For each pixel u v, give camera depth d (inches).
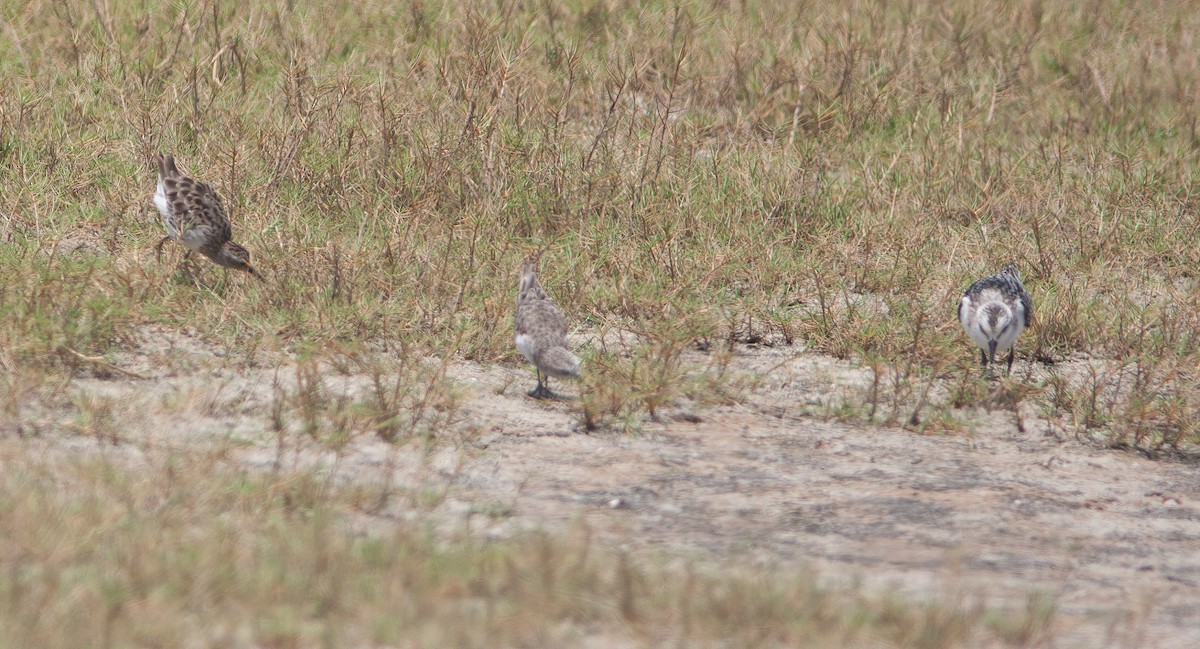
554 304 698.2
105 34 1059.3
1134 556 535.5
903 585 477.7
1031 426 693.9
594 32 1202.0
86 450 553.3
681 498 569.6
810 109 1092.5
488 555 458.0
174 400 611.2
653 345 738.2
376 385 620.1
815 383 725.9
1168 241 930.7
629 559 464.4
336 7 1185.4
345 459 576.4
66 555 432.1
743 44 1181.7
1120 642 435.5
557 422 649.6
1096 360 788.0
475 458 595.2
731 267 848.3
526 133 960.3
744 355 761.0
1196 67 1254.3
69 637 377.4
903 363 751.1
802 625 417.1
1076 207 973.2
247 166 887.7
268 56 1075.9
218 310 720.3
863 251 890.1
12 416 575.5
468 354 716.7
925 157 1015.0
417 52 1097.4
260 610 405.1
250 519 481.4
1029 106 1164.5
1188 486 629.9
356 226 848.9
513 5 1197.7
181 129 935.7
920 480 612.7
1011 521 566.6
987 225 948.6
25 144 879.7
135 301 706.8
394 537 466.6
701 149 1013.8
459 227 857.5
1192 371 754.8
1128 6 1424.7
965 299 754.8
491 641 397.4
